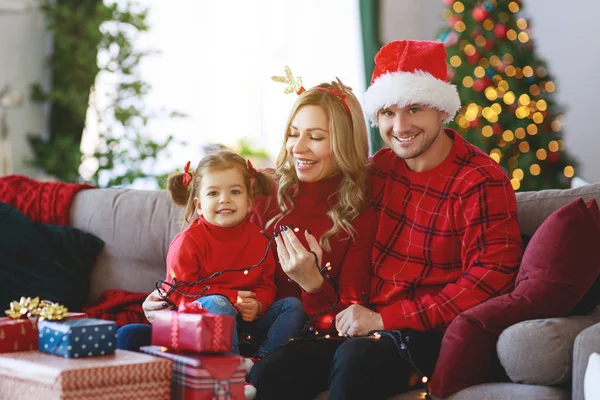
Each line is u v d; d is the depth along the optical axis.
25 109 5.58
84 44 5.37
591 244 2.04
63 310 1.82
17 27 5.52
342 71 6.27
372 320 2.18
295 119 2.46
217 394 1.66
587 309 2.14
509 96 4.76
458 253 2.28
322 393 2.17
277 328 2.33
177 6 6.35
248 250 2.44
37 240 2.93
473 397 1.95
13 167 5.51
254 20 6.43
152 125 6.23
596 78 6.09
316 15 6.31
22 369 1.66
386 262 2.37
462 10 4.94
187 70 6.38
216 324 1.69
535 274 2.06
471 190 2.24
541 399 1.87
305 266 2.26
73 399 1.56
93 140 5.84
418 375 2.02
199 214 2.47
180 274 2.33
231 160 2.41
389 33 6.38
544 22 6.30
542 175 4.78
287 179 2.50
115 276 3.01
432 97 2.28
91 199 3.09
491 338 2.01
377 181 2.47
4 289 2.79
